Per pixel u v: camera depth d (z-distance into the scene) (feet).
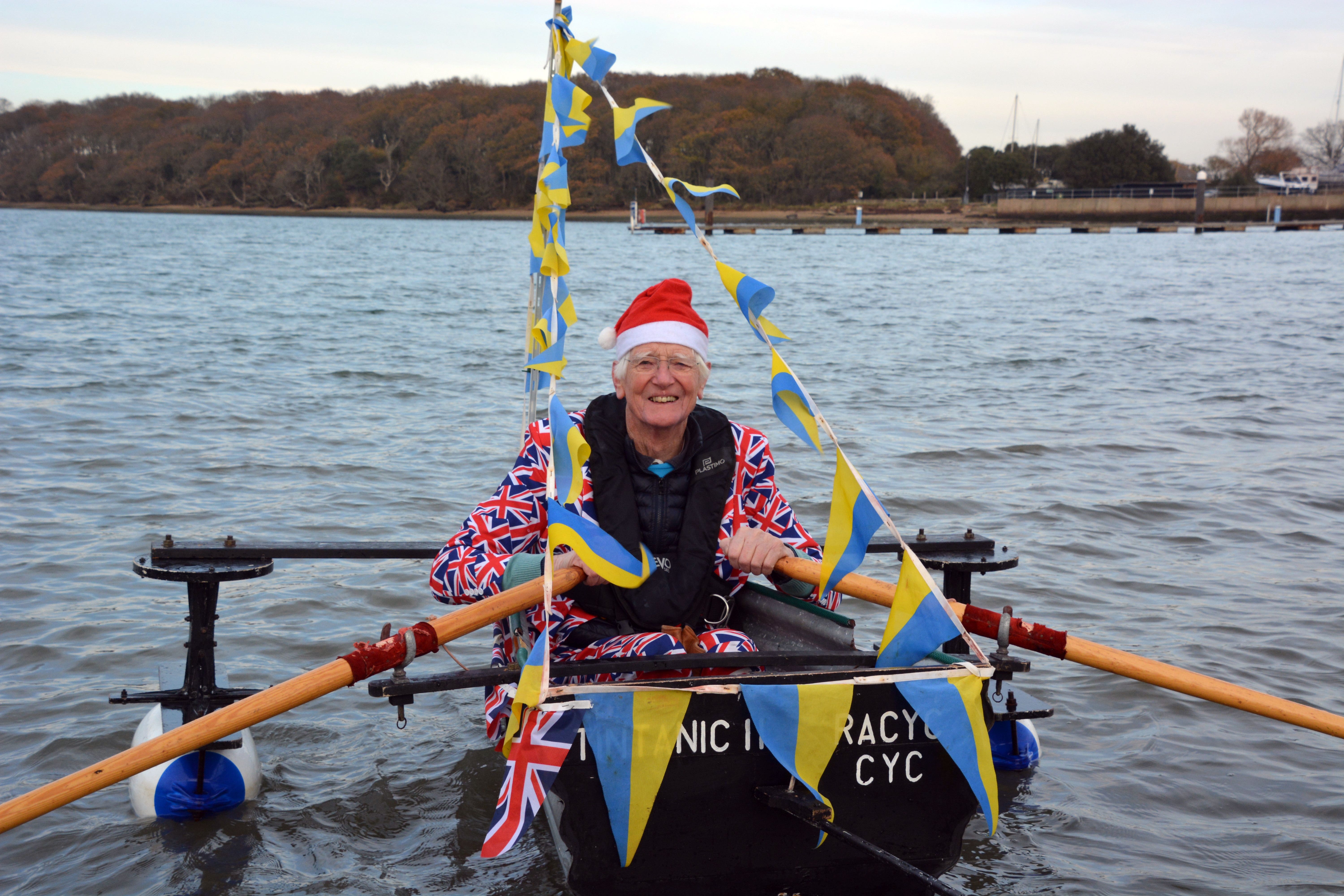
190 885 9.59
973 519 22.48
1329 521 22.49
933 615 8.84
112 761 8.18
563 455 8.40
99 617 16.17
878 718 8.53
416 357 46.70
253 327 58.23
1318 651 15.52
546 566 8.52
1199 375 42.65
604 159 357.82
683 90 393.50
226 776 10.91
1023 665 9.10
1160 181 298.35
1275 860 10.28
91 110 512.22
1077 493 24.50
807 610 10.23
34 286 82.23
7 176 463.42
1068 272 115.34
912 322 64.34
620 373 10.07
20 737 12.39
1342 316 66.08
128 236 208.54
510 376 41.55
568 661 9.78
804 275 112.98
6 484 23.82
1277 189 286.87
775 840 8.62
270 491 23.93
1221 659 15.17
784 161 345.51
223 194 437.99
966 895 8.18
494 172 404.77
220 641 15.35
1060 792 11.56
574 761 8.11
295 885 9.60
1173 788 11.67
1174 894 9.69
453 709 13.57
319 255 152.87
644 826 8.16
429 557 11.96
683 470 10.19
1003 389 39.32
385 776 11.72
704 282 102.73
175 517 21.68
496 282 100.89
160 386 37.42
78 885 9.57
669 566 10.07
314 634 15.72
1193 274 110.93
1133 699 13.97
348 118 451.12
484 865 9.97
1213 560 19.89
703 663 8.73
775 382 9.55
